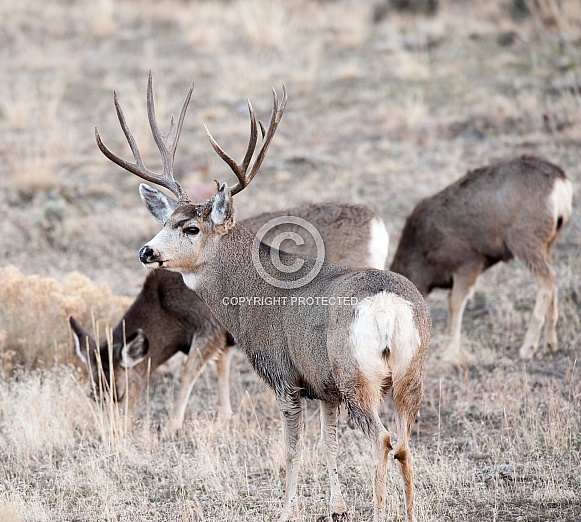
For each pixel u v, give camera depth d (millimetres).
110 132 40062
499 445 17875
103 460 18234
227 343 20688
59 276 28406
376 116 39969
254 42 50062
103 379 20109
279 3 54125
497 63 43250
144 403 21828
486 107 38844
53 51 49344
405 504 14000
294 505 15383
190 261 16453
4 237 31578
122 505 16391
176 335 21156
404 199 32438
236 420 19484
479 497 15562
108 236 31359
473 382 21281
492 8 50094
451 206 23703
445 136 37469
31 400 19641
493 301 25891
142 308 21016
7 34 52188
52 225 31656
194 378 20344
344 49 48969
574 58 41906
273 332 15555
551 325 22641
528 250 22828
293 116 41094
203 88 44688
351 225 21312
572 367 21594
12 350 22516
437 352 23234
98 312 23344
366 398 13719
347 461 17812
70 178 35938
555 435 17625
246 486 17031
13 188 34781
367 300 13750
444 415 19781
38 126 40688
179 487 17203
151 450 18828
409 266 24578
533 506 15117
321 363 14570
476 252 23641
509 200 22906
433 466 16938
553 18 46094
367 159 36062
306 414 20219
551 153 34406
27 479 17703
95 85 45281
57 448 18953
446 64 44312
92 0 54938
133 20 54625
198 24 52719
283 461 17703
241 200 33094
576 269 26531
